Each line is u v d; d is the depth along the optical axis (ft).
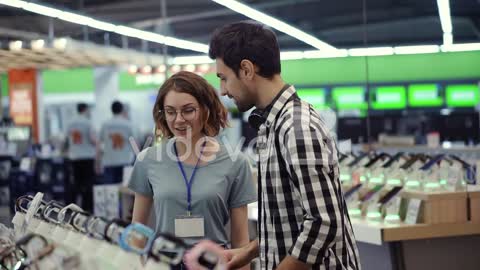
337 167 6.34
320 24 20.76
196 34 24.38
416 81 20.24
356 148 20.85
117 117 27.40
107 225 5.44
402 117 21.08
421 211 12.54
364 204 13.58
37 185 29.66
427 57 19.89
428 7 19.22
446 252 12.78
